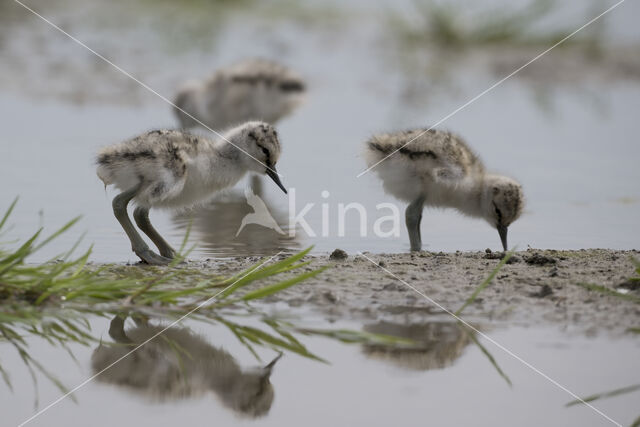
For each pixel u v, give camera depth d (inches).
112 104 751.1
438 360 279.6
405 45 1008.2
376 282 350.3
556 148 657.0
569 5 1037.2
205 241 443.5
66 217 470.0
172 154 394.9
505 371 269.7
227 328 306.8
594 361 274.2
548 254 389.1
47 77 808.3
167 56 912.9
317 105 775.1
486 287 340.5
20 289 319.3
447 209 498.3
